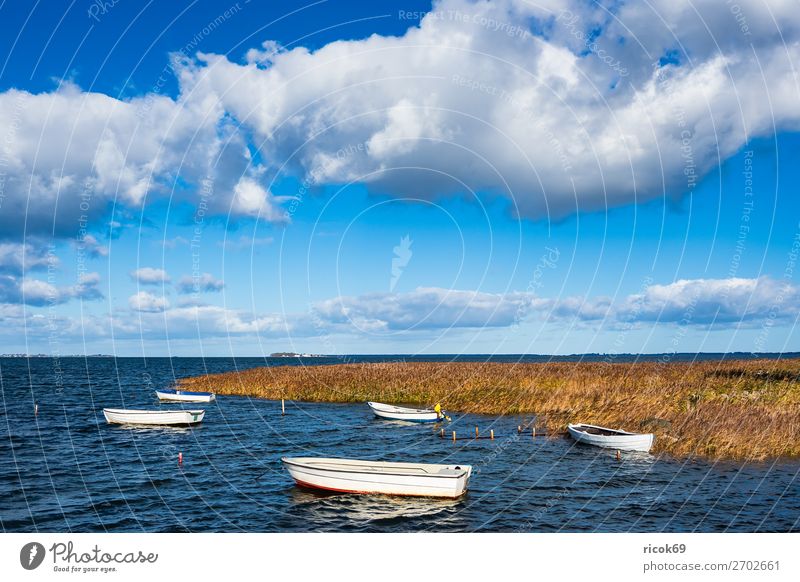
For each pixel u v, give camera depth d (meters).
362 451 34.22
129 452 34.38
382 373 64.69
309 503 23.77
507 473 27.88
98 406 56.72
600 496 23.83
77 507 23.36
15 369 148.12
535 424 40.34
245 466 30.52
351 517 22.00
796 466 27.11
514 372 60.16
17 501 24.12
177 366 171.88
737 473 26.36
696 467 27.58
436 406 43.97
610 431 34.06
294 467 25.98
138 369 150.12
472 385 54.38
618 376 53.41
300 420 46.53
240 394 64.25
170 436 39.88
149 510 22.95
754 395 39.75
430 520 21.56
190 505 23.58
